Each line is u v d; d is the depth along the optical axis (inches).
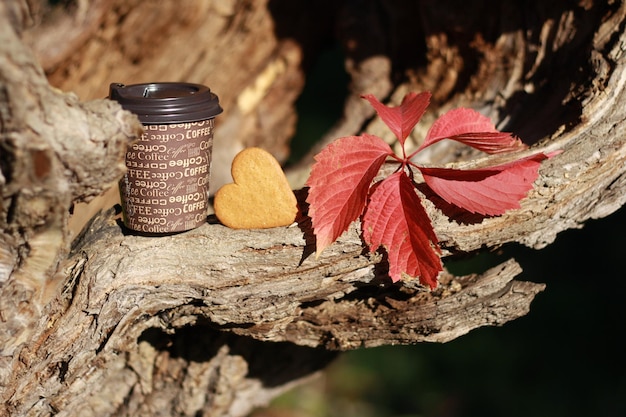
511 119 32.3
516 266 28.3
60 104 21.8
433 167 27.1
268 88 42.3
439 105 35.4
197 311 27.1
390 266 25.6
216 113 25.4
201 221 26.3
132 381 32.3
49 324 25.5
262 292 26.4
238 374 33.1
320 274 26.5
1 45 20.7
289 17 40.7
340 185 25.2
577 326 58.2
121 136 22.6
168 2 37.7
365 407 55.8
